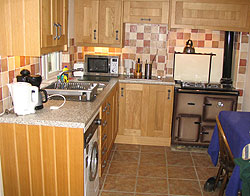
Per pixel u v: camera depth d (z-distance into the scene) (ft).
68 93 9.18
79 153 7.25
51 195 7.63
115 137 13.07
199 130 13.47
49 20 8.25
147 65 13.96
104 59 14.14
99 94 10.12
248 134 7.84
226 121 9.22
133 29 14.47
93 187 8.69
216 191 10.08
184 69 14.88
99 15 13.53
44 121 7.18
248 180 6.68
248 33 13.79
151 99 13.39
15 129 7.34
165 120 13.56
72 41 13.70
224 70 14.34
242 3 12.94
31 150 7.42
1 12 7.55
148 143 13.89
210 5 13.03
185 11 13.15
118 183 10.40
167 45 14.62
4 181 7.70
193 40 14.51
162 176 11.03
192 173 11.35
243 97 14.44
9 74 8.35
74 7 13.57
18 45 7.67
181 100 13.25
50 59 12.41
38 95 8.04
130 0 13.32
